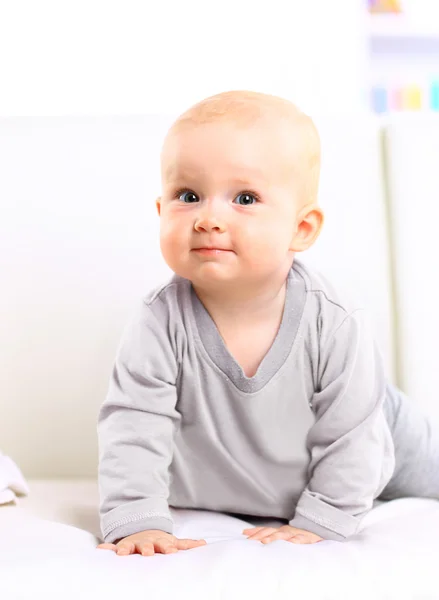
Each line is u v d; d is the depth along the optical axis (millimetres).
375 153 1286
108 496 884
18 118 1259
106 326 1233
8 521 877
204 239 835
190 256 850
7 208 1243
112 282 1238
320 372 953
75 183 1249
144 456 903
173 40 2576
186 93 2582
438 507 1048
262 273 862
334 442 935
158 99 2570
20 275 1236
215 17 2590
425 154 1270
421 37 2895
